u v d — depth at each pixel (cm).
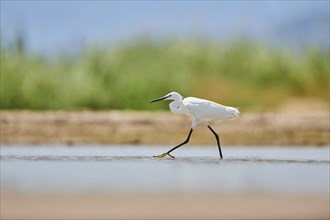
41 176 1506
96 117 3278
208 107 2100
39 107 4053
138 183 1378
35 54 4294
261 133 3153
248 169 1725
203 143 3109
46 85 4122
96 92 4166
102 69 4319
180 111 2134
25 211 980
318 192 1249
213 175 1562
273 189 1297
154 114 3412
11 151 2389
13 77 4078
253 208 1030
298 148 2828
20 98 4034
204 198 1145
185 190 1266
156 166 1781
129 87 4219
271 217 954
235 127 3194
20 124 3169
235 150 2625
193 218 941
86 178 1466
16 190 1246
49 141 3075
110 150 2495
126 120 3231
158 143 3083
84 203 1066
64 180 1423
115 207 1027
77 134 3120
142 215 959
